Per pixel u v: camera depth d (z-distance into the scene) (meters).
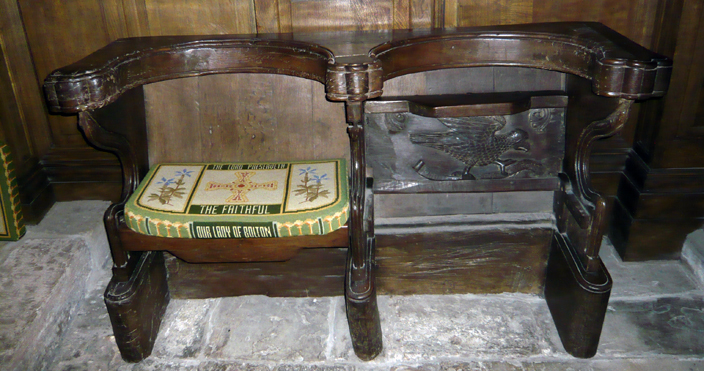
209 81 1.85
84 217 2.29
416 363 1.74
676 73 1.86
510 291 2.06
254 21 1.94
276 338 1.86
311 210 1.57
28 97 2.18
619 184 2.23
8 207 2.07
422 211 1.99
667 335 1.81
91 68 1.42
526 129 1.82
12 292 1.84
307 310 1.99
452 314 1.96
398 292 2.07
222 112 1.88
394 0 1.88
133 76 1.59
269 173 1.77
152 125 1.88
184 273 2.00
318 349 1.81
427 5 1.89
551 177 1.87
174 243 1.64
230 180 1.73
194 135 1.89
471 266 2.01
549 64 1.62
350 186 1.55
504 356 1.76
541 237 1.95
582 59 1.53
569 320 1.73
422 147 1.84
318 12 1.90
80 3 2.00
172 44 1.66
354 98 1.33
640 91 1.34
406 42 1.63
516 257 1.99
